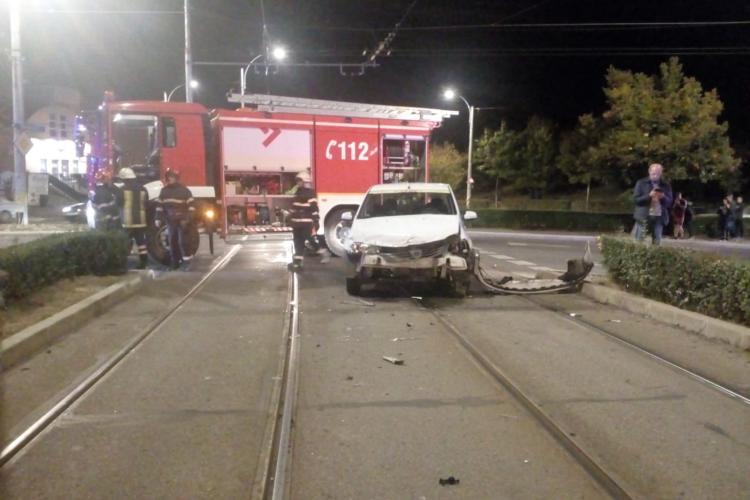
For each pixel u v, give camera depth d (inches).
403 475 173.9
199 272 522.3
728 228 1101.1
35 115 2183.8
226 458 183.5
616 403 227.0
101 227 500.7
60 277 396.5
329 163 630.5
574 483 169.8
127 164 586.9
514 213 1385.3
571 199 1929.1
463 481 170.7
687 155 1238.9
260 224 613.0
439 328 336.8
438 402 227.9
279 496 162.1
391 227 426.9
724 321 319.0
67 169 2274.9
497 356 284.8
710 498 162.2
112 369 262.4
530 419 212.8
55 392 234.7
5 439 193.2
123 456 184.7
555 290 443.5
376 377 255.1
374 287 459.5
